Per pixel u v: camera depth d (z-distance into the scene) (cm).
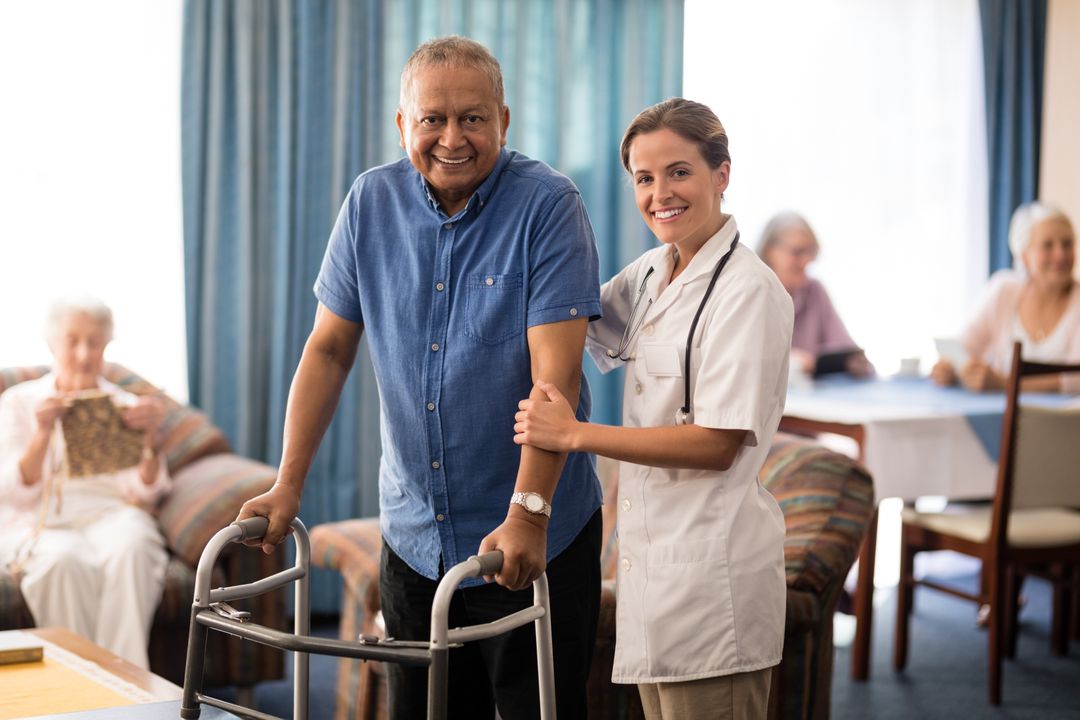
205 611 146
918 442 361
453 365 173
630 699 242
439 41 164
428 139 163
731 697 183
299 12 418
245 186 412
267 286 423
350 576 284
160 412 349
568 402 163
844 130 510
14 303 402
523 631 174
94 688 195
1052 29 534
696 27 487
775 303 179
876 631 427
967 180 527
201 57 407
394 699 187
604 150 464
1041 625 439
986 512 377
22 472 330
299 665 163
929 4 516
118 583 308
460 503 177
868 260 517
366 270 180
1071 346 432
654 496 185
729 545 181
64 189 406
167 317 422
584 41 462
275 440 420
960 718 338
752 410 172
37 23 400
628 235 467
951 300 528
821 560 240
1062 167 541
